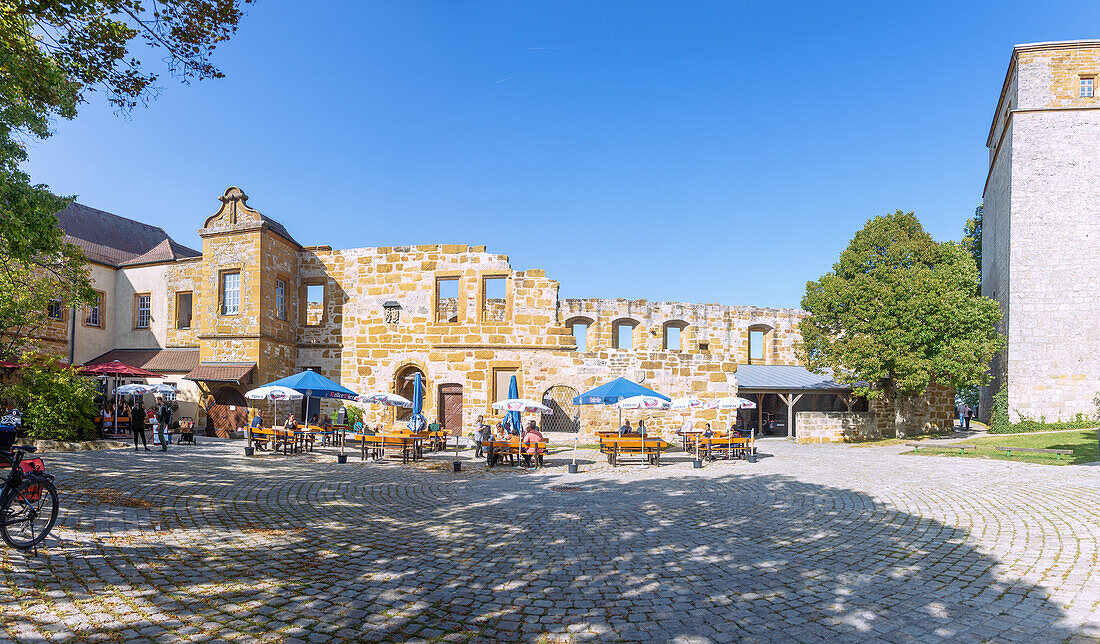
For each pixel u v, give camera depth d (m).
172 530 8.04
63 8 8.39
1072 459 16.30
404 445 18.48
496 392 26.06
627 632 5.08
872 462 17.95
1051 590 5.92
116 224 34.53
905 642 4.85
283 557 7.10
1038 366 28.11
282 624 5.07
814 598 5.89
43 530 6.70
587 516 10.10
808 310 29.88
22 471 6.74
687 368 25.77
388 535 8.54
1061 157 28.52
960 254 31.11
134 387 22.27
